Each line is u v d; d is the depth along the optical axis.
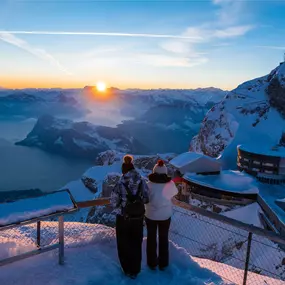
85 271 5.00
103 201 6.00
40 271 4.89
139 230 4.85
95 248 5.80
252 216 31.09
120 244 4.93
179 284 4.90
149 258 5.25
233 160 73.06
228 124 86.31
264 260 18.94
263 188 34.94
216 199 33.41
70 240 6.46
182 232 17.97
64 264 5.14
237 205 32.69
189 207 5.75
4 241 6.07
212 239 19.28
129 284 4.80
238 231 20.75
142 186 4.84
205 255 18.30
